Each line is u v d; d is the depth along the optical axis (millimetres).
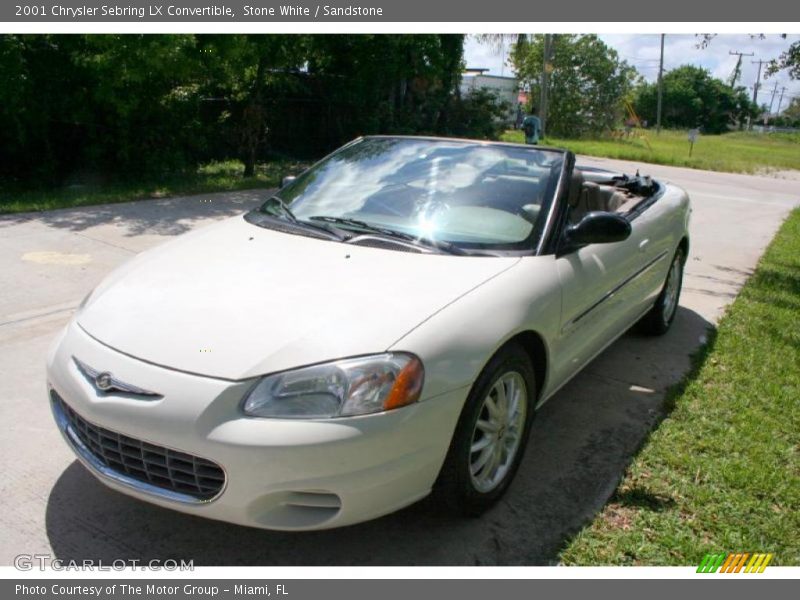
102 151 11352
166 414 2203
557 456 3230
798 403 3859
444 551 2559
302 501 2238
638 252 4004
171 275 2814
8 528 2596
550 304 2904
